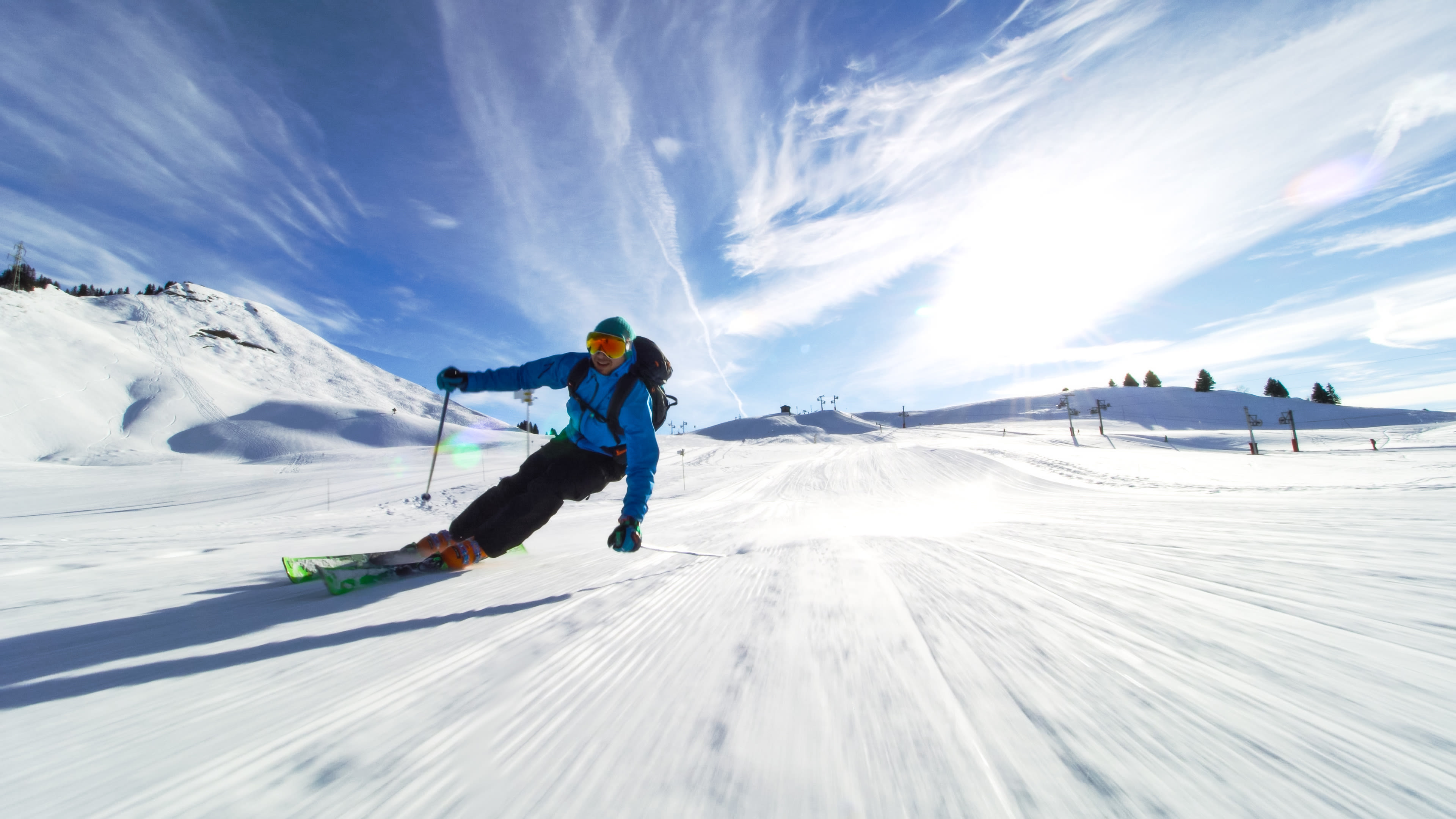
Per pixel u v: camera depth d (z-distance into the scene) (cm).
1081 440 5206
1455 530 229
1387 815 50
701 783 61
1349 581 148
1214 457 2800
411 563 221
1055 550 222
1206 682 83
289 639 127
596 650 110
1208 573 165
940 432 7019
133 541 582
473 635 124
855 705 80
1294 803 52
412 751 71
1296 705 74
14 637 137
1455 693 76
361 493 1645
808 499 1383
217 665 108
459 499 1440
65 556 396
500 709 83
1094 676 87
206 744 73
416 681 96
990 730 71
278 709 85
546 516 232
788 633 117
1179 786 56
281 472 2458
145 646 124
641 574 204
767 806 56
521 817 55
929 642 106
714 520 627
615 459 238
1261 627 109
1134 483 1584
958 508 884
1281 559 184
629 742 72
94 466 3023
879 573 180
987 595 144
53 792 60
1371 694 77
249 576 261
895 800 56
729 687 89
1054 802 55
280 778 64
